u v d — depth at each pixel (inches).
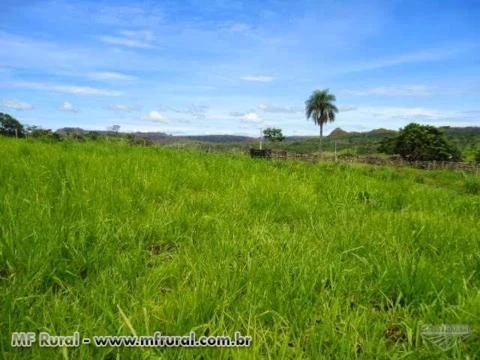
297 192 216.4
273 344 75.7
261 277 99.8
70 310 81.1
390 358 70.2
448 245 132.8
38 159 257.6
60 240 109.9
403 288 98.3
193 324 77.2
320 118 4192.9
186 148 545.0
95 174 212.5
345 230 143.9
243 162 374.3
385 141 4488.2
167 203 175.8
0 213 125.6
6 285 90.1
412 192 254.2
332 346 72.7
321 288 96.6
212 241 127.9
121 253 114.7
